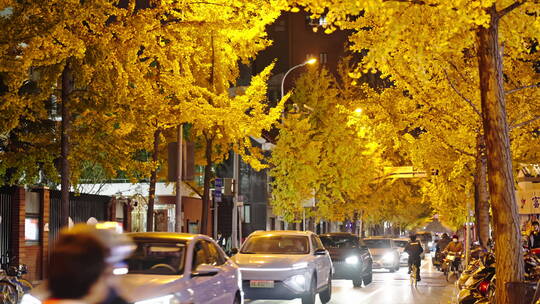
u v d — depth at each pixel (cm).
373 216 7744
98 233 385
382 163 5003
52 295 373
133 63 1897
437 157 2592
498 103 1316
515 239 1312
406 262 5772
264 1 1980
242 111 2772
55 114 2536
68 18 1686
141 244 1199
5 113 1820
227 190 3378
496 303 1331
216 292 1258
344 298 2505
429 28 1278
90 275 374
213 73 2725
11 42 1669
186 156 2530
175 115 2375
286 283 1978
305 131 4738
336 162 5012
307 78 5291
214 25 1952
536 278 1377
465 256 3288
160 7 1906
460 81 2144
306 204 4775
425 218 11344
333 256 3062
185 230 4941
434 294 2709
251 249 2159
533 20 1319
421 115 2325
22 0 1750
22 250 2523
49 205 2816
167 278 1113
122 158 2103
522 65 2175
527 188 3672
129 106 2009
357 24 1764
